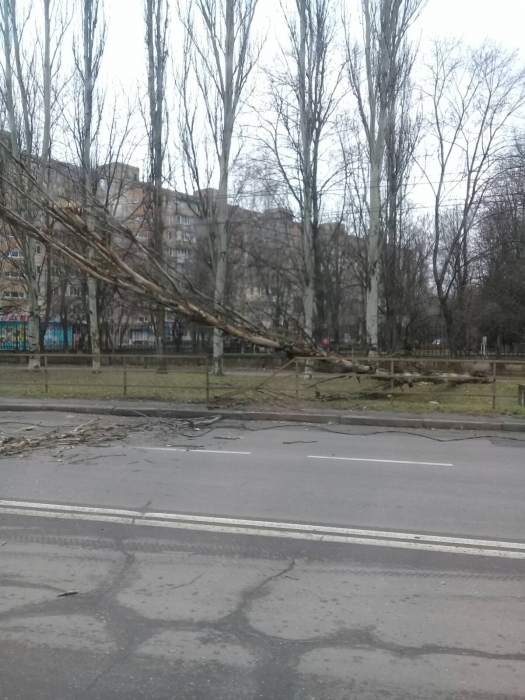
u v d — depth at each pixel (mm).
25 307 43938
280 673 3154
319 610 3893
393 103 24469
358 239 37562
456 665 3252
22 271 27109
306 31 24547
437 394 15422
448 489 7246
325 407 14148
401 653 3367
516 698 2965
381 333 35469
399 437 11336
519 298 32875
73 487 7090
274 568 4613
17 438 10344
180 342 41562
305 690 3008
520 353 35594
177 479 7590
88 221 15078
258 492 6973
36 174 18781
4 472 7883
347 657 3318
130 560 4758
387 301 31312
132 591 4160
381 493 7008
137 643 3447
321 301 35562
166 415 13602
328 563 4730
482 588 4273
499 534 5500
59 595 4082
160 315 26375
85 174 24844
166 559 4785
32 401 14898
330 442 10695
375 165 23094
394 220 30609
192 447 9969
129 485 7223
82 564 4664
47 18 24109
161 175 25734
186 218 41281
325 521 5848
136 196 38844
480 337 39969
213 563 4707
